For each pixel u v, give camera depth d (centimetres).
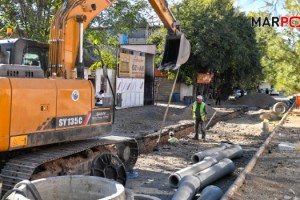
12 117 549
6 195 375
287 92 2725
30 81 580
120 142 820
